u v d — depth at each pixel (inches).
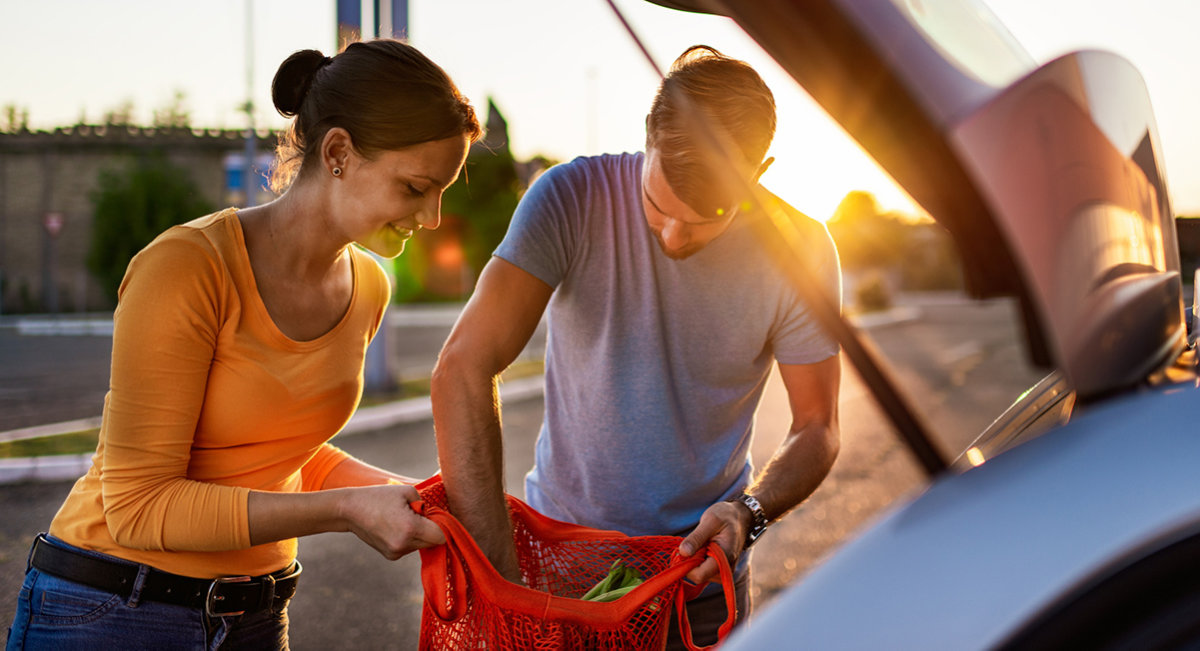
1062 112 36.5
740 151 56.8
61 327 809.5
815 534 187.2
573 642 54.4
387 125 50.1
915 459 31.8
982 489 28.8
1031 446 30.4
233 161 692.1
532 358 518.3
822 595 27.4
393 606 147.9
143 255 49.7
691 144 55.9
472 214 1176.2
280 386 53.7
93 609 52.1
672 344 66.1
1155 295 38.7
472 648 54.5
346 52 51.8
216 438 53.4
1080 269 34.5
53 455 237.9
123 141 1006.4
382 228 53.8
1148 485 26.9
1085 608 25.3
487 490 57.7
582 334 66.6
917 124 32.6
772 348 69.3
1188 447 27.8
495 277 62.1
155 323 48.5
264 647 57.6
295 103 53.7
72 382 416.8
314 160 52.5
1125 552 25.5
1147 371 36.6
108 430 49.6
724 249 64.2
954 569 26.5
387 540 51.3
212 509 49.6
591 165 66.4
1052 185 34.6
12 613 138.2
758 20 33.2
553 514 70.7
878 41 32.3
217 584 53.2
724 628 55.4
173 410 49.4
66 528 53.6
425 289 1190.3
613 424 66.2
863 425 307.9
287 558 58.2
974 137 32.4
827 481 230.2
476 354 59.8
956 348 605.0
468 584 54.7
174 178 958.4
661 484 66.8
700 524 57.6
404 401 336.5
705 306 65.4
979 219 33.3
